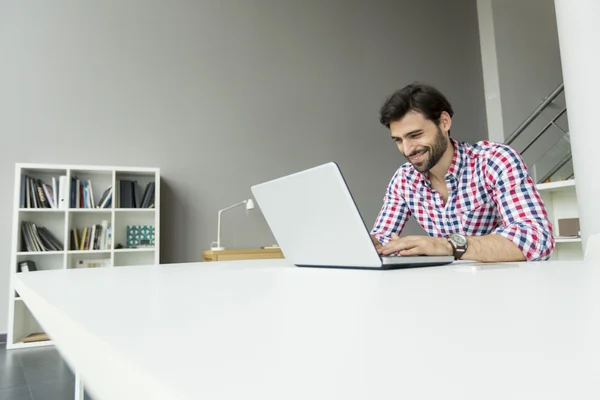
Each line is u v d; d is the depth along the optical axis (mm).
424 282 511
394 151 4797
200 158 4047
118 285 583
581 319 230
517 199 1209
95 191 3645
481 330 209
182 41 4109
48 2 3697
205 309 318
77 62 3736
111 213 3537
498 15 5234
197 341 202
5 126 3477
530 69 5270
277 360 163
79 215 3551
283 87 4434
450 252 982
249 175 4199
